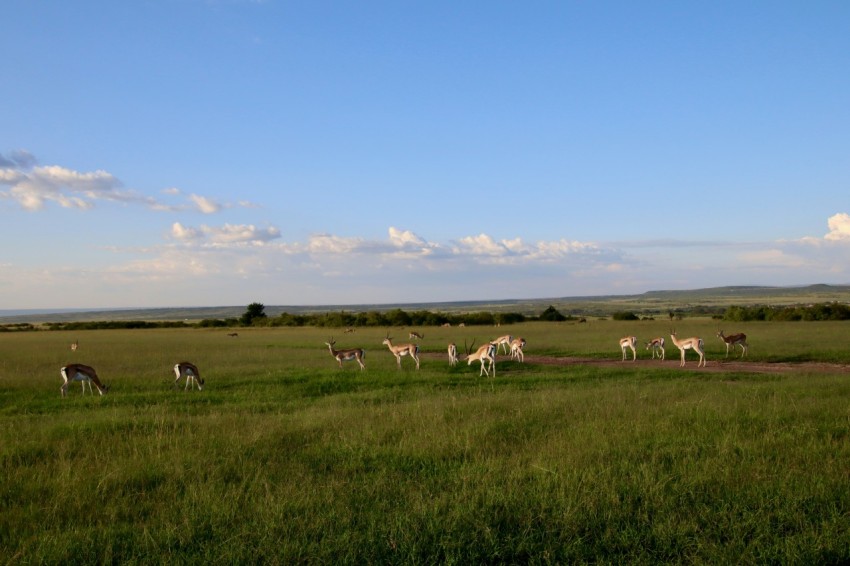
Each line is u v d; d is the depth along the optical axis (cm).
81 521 625
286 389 1811
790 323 5066
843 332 3731
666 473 723
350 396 1605
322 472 801
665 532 549
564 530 560
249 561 510
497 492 659
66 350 3431
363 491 695
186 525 590
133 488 739
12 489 737
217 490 709
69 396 1714
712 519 584
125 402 1579
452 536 549
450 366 2473
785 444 852
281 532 570
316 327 7144
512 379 2014
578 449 852
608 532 552
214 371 2253
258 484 732
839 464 738
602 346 3225
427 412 1208
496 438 957
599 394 1434
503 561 520
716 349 2980
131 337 5222
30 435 1070
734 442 863
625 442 888
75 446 972
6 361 2717
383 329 6081
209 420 1198
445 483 725
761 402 1220
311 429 1064
